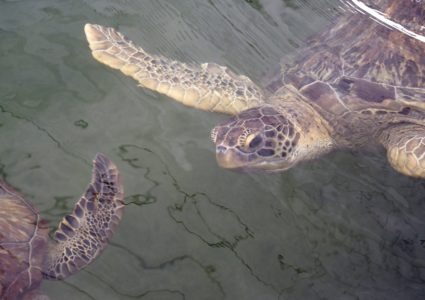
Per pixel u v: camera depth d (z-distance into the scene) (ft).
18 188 2.86
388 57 3.37
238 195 2.93
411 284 2.71
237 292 2.62
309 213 2.89
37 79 3.27
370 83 3.29
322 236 2.82
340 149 3.25
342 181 3.04
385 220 2.89
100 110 3.18
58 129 3.09
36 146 3.01
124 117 3.16
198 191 2.93
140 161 3.00
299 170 3.07
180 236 2.77
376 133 3.27
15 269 2.51
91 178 2.93
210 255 2.72
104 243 2.68
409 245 2.82
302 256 2.76
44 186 2.88
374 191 3.00
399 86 3.29
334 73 3.35
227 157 2.97
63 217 2.78
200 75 3.40
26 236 2.63
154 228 2.78
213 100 3.30
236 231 2.81
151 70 3.36
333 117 3.25
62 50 3.41
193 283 2.63
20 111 3.13
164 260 2.69
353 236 2.83
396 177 3.08
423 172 2.98
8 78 3.25
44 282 2.56
